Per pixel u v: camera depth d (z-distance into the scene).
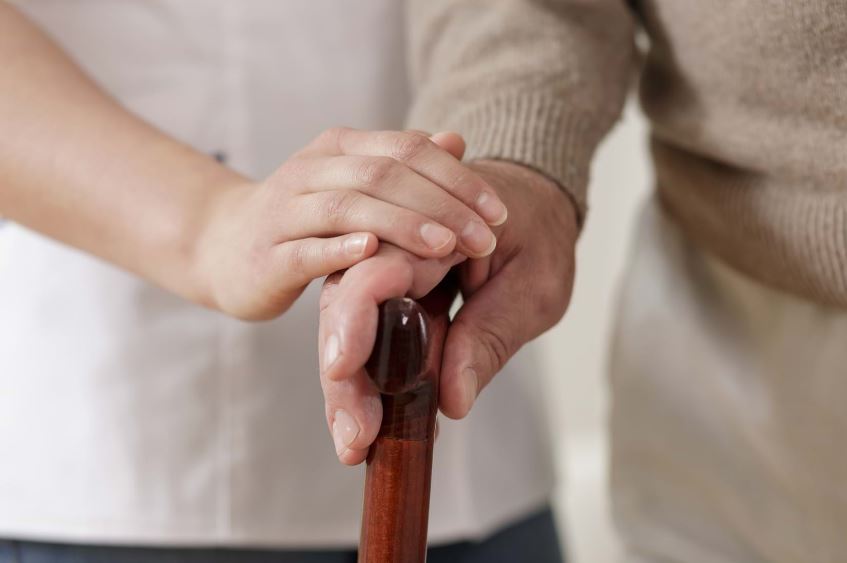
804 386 0.81
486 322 0.69
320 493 0.90
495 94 0.77
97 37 0.87
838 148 0.72
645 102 0.85
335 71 0.90
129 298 0.86
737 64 0.74
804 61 0.71
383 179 0.67
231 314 0.73
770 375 0.83
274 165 0.90
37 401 0.86
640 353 0.91
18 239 0.86
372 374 0.63
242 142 0.89
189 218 0.74
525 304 0.71
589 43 0.79
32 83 0.76
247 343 0.87
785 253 0.77
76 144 0.75
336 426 0.65
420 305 0.64
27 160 0.75
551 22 0.79
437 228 0.65
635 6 0.84
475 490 0.95
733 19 0.73
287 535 0.89
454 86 0.78
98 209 0.75
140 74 0.87
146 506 0.86
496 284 0.70
